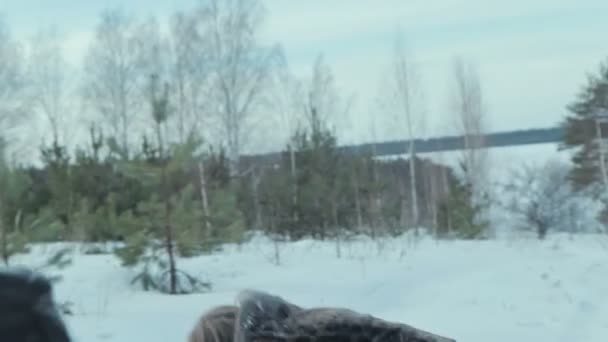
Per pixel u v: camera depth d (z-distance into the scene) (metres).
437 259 14.28
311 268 13.23
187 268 12.78
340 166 19.23
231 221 11.73
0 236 9.55
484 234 21.22
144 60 37.75
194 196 11.80
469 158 39.47
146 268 11.27
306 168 18.89
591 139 36.81
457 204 21.42
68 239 15.27
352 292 11.31
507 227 26.70
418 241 18.03
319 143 19.86
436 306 10.57
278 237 17.66
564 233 25.92
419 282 11.91
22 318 0.95
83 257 13.85
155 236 11.40
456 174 36.78
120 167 11.73
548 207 27.91
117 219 12.28
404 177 31.62
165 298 10.43
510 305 10.48
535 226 26.95
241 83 36.84
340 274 12.61
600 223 27.19
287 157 21.62
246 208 17.84
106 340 8.20
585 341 8.62
